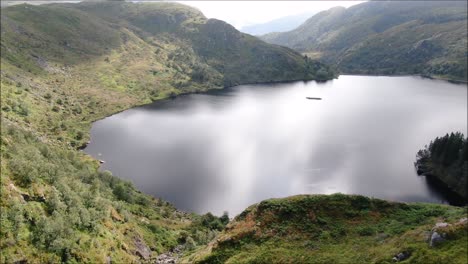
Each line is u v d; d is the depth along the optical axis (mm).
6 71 199625
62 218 52938
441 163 134625
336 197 60469
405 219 53469
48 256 46469
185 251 68125
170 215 93562
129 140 166500
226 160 142250
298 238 52312
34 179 57562
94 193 70312
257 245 52562
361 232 51750
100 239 56375
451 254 36844
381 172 132750
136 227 71438
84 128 178625
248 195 113312
